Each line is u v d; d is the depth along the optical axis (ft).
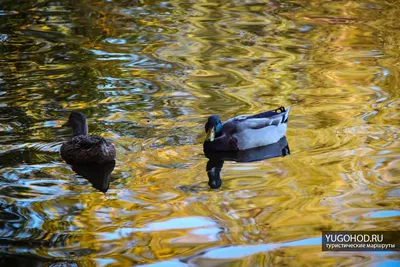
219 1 83.46
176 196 35.37
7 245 29.86
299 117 47.37
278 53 62.64
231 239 30.53
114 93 51.31
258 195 35.50
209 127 42.50
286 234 31.01
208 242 30.25
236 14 77.30
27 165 39.19
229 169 39.58
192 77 55.42
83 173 38.37
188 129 44.93
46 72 55.83
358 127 45.37
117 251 29.40
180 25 72.02
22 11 76.18
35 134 43.60
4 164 39.27
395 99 50.67
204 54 61.93
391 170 38.37
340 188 36.24
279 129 43.96
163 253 29.19
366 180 37.17
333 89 53.11
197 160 40.75
